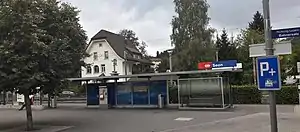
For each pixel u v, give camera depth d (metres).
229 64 28.08
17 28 14.88
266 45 6.70
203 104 24.41
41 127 17.47
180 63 46.81
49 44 15.91
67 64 16.81
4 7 15.14
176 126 15.91
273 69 6.44
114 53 64.62
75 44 18.33
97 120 20.02
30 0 15.88
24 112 27.97
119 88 28.83
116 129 15.77
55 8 17.11
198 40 46.66
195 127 15.13
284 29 6.72
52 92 16.94
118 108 28.19
